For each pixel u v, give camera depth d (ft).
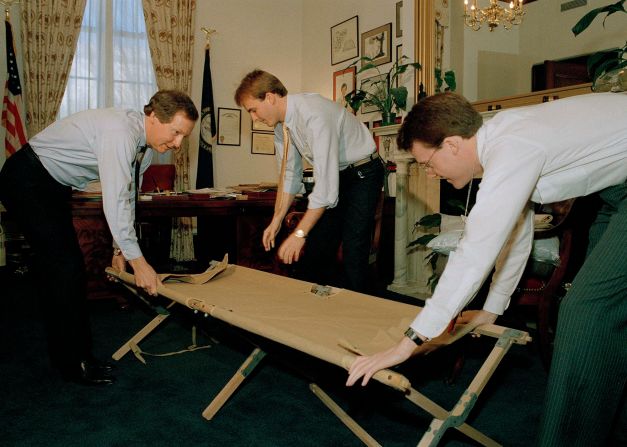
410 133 4.23
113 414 6.05
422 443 4.18
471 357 8.10
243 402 6.39
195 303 5.70
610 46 9.84
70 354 6.81
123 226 6.15
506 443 5.36
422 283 13.39
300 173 8.11
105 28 19.08
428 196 13.14
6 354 8.30
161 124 6.28
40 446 5.30
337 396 6.59
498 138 3.95
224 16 21.43
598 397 4.09
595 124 4.12
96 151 6.22
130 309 11.17
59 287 6.59
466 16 12.66
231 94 21.74
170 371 7.47
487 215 3.73
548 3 10.86
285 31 22.88
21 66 17.80
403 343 3.80
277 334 4.55
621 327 4.09
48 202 6.52
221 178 21.68
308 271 8.14
